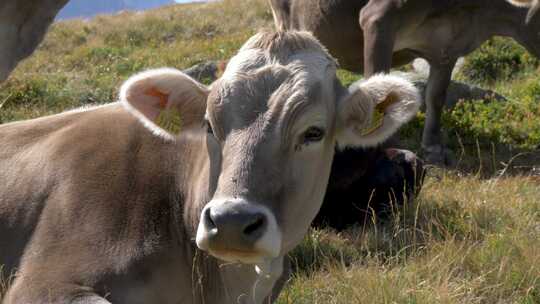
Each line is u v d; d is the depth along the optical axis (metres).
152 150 4.16
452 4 8.91
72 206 4.01
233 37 16.55
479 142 9.66
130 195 4.02
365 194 6.70
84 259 3.84
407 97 3.76
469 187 7.41
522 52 13.76
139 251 3.88
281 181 3.37
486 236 5.89
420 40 9.20
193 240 3.95
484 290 5.11
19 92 10.33
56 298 3.71
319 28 9.70
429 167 8.45
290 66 3.50
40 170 4.20
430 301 4.76
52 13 5.75
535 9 9.21
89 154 4.19
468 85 10.98
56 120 4.55
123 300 3.80
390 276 5.08
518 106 10.60
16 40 5.57
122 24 19.05
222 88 3.45
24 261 3.95
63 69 14.04
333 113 3.70
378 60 8.72
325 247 5.96
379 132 3.87
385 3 8.66
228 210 3.12
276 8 10.52
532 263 5.33
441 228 6.14
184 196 4.02
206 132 3.57
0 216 4.13
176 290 3.98
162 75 3.68
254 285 3.89
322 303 4.90
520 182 7.66
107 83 11.59
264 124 3.36
